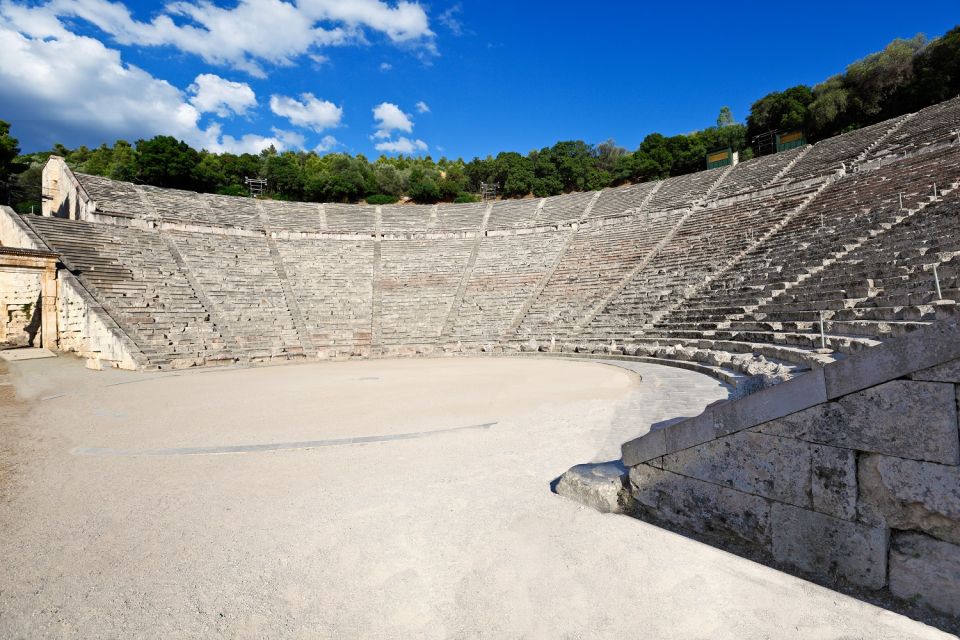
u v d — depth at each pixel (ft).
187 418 36.70
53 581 13.01
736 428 13.44
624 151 326.44
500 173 283.18
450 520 16.16
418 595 11.88
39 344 95.55
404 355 98.37
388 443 27.04
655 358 65.26
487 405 38.32
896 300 40.06
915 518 10.44
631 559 13.12
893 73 167.32
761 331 54.75
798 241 73.15
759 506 13.04
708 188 131.44
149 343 82.89
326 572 13.10
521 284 119.75
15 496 19.84
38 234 94.94
